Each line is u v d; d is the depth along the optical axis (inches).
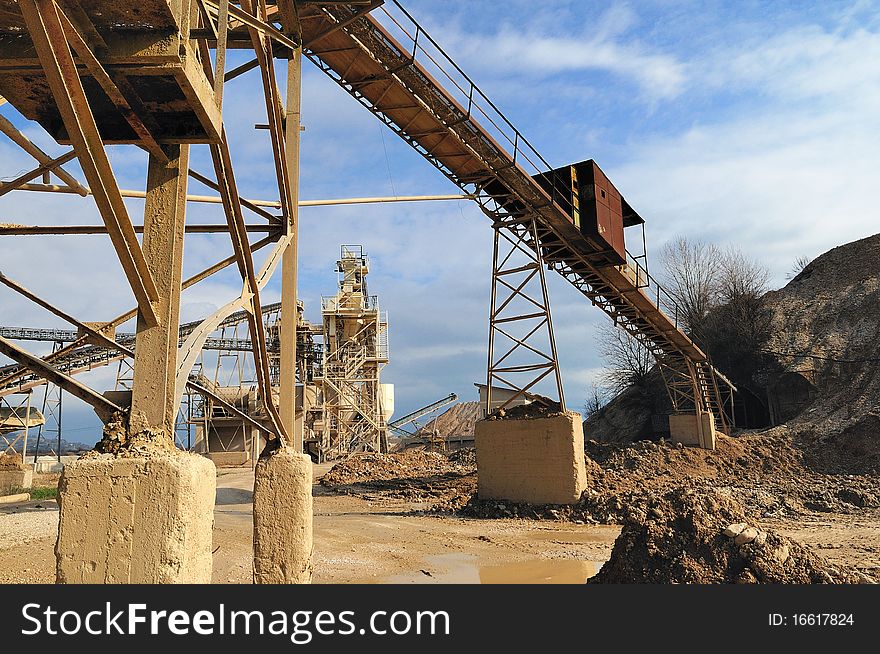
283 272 338.6
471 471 1251.8
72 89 147.7
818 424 1437.0
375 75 633.0
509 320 857.5
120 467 162.2
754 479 1178.6
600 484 998.4
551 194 906.1
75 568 157.9
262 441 2142.0
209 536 180.9
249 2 269.1
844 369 1681.8
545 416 800.9
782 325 1953.7
